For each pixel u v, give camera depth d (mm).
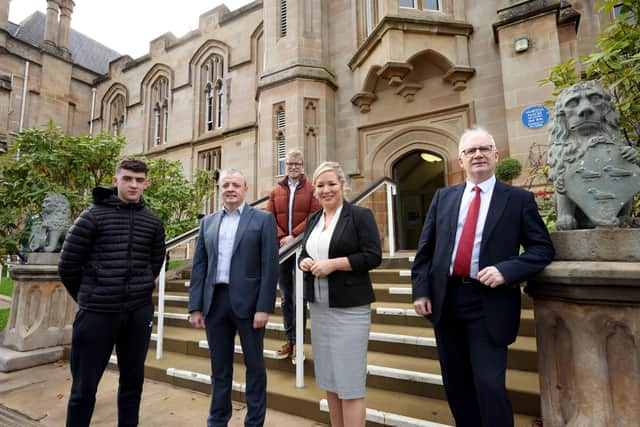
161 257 2457
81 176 6117
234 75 12844
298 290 2875
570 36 6297
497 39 6711
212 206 12734
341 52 8773
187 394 3047
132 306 2195
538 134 5855
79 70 18438
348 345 1850
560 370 1597
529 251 1562
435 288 1799
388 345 3125
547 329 1639
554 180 1661
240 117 12391
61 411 2783
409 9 7234
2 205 5609
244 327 2234
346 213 2047
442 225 1860
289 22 8711
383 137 8016
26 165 5582
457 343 1802
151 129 15648
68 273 2111
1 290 8641
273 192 3615
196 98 13922
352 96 8320
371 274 4590
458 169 7145
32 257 4242
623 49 2385
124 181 2271
